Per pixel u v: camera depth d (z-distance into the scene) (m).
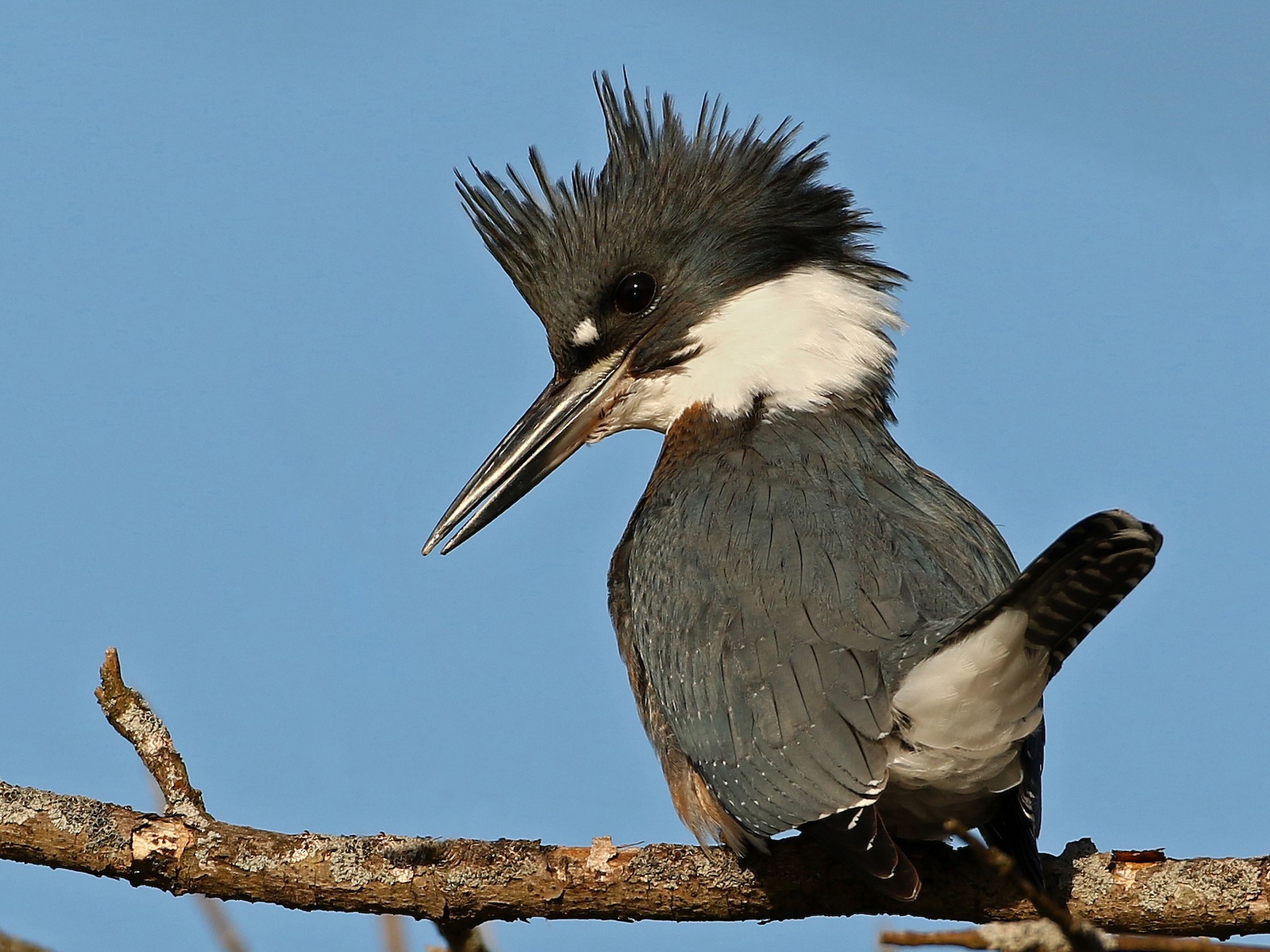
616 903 7.80
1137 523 6.55
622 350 10.30
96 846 7.52
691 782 8.41
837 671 7.64
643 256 10.24
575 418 10.35
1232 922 7.36
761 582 8.18
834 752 7.45
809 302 9.99
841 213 10.30
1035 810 7.58
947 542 8.58
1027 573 6.77
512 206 10.78
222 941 7.05
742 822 7.68
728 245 10.18
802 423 9.55
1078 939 4.93
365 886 7.64
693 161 10.45
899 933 4.91
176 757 7.75
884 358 9.97
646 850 7.88
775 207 10.23
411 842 7.70
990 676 6.98
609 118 10.83
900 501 8.91
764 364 9.86
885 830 7.16
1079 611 6.81
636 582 8.89
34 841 7.50
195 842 7.60
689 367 10.06
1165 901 7.43
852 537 8.30
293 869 7.62
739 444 9.50
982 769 7.29
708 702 8.03
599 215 10.40
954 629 7.23
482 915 7.75
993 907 7.62
